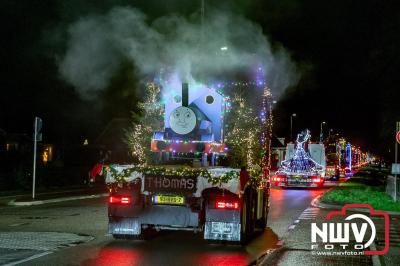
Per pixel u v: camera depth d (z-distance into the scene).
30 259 10.42
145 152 14.59
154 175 12.22
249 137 14.77
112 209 12.38
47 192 31.20
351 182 43.69
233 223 11.95
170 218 12.23
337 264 10.27
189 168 12.38
